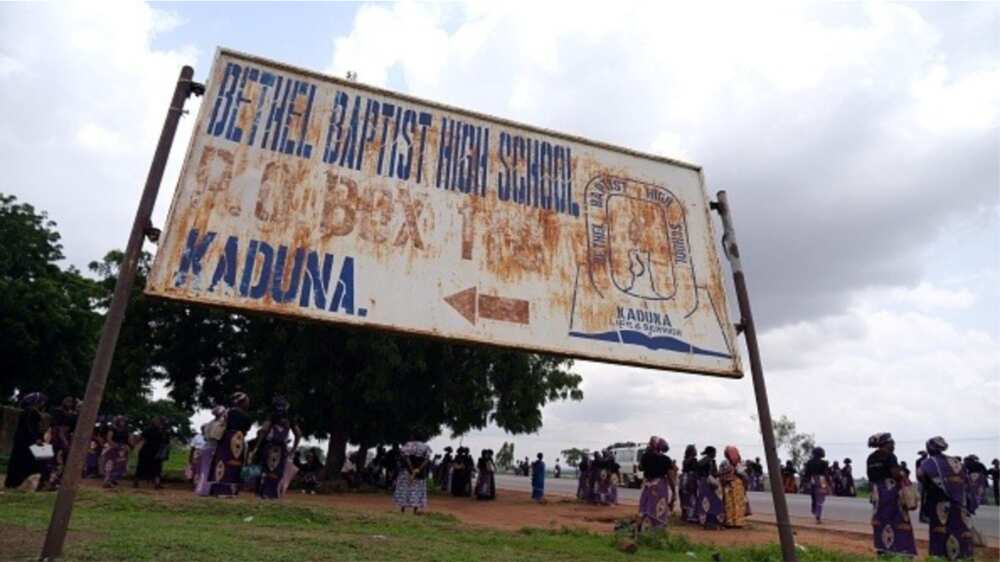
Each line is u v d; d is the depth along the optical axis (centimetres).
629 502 2062
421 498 1266
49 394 3306
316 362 1822
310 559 592
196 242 546
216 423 1116
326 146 618
